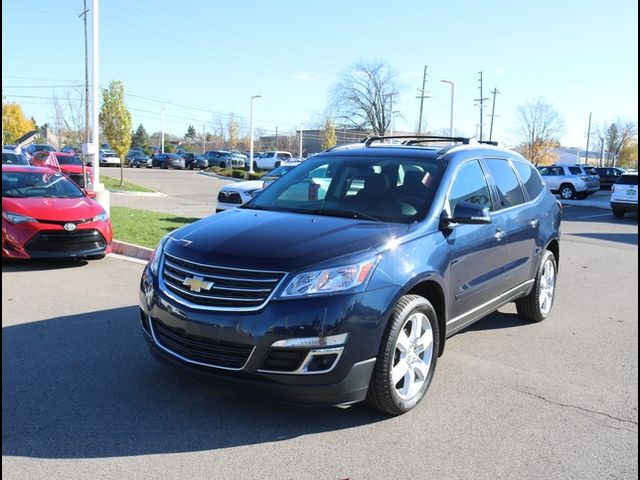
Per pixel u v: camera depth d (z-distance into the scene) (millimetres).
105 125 27625
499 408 4215
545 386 4656
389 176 4906
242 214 4656
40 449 3439
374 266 3762
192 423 3814
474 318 5035
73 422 3779
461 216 4383
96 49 13703
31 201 8656
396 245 3979
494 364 5133
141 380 4469
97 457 3371
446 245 4398
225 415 3943
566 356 5406
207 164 55000
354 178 5008
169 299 3840
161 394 4234
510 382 4719
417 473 3322
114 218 13250
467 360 5215
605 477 3346
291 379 3531
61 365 4734
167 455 3418
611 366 5164
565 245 13477
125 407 4012
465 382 4688
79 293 7043
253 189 13625
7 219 8227
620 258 11594
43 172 9719
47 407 3980
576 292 8250
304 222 4289
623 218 21828
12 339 5340
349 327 3574
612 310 7215
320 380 3557
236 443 3582
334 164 5289
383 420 3955
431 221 4387
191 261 3824
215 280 3686
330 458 3447
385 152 5281
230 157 55719
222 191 14164
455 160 5012
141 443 3543
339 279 3617
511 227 5465
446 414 4086
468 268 4715
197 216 15969
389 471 3330
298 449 3533
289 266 3609
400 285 3830
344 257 3709
